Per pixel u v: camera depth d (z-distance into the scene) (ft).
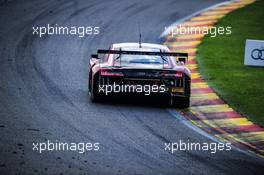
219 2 298.56
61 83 160.66
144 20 255.70
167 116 134.41
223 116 137.90
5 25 233.14
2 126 117.80
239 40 228.22
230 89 163.22
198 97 153.79
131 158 103.76
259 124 132.77
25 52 196.54
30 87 153.38
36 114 128.88
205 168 100.58
